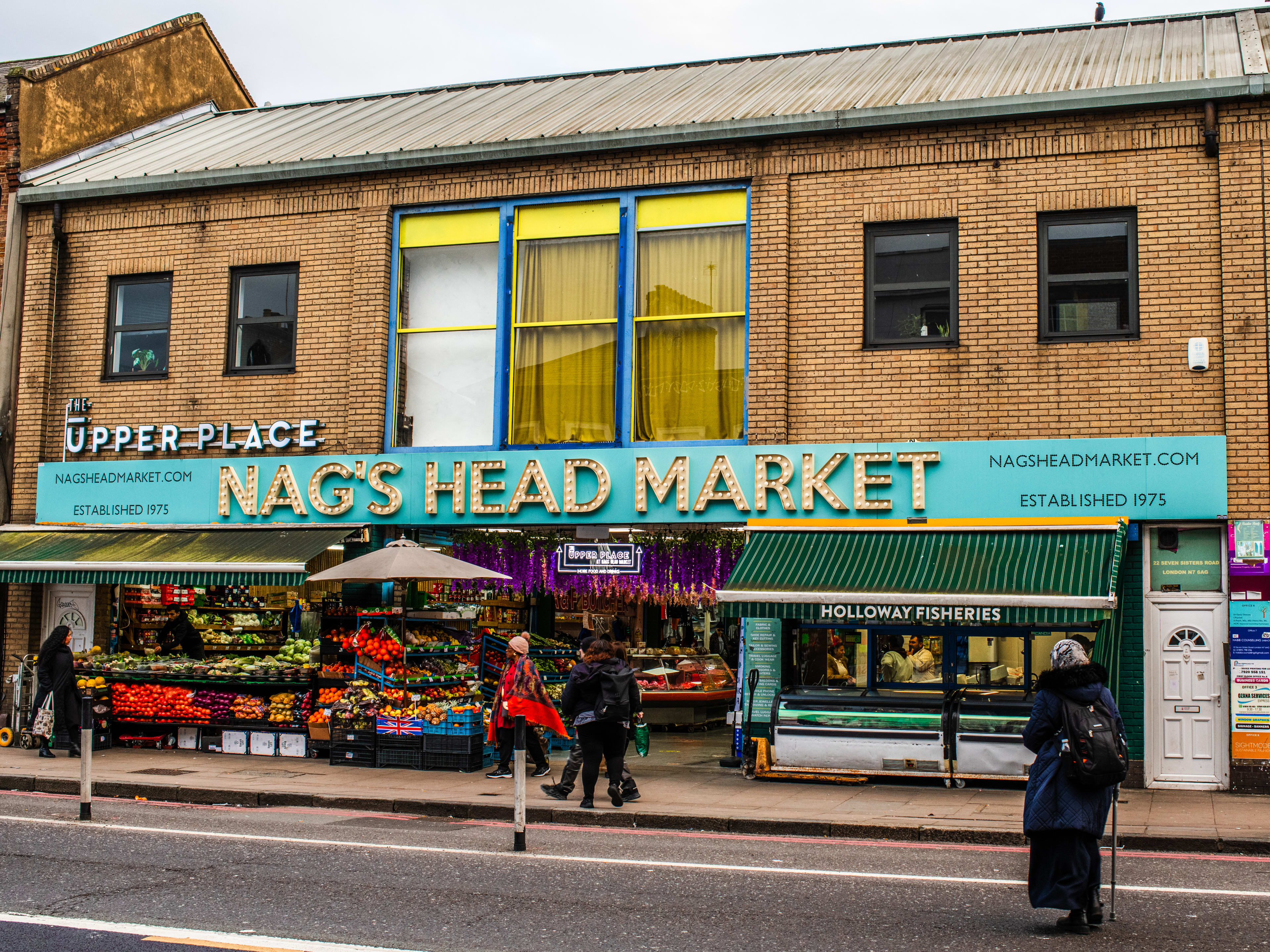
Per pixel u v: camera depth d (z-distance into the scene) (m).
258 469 16.47
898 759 12.95
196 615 18.84
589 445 15.66
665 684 18.47
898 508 14.19
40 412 17.64
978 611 12.43
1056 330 14.16
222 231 17.25
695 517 14.87
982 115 14.35
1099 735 6.96
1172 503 13.35
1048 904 6.98
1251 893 8.10
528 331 16.09
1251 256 13.41
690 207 15.58
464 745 13.94
